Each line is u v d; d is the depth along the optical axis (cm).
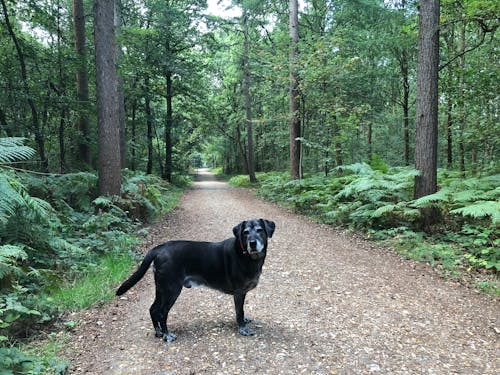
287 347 379
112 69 934
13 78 1142
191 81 2452
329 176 1634
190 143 3350
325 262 695
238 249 386
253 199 1766
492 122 1185
